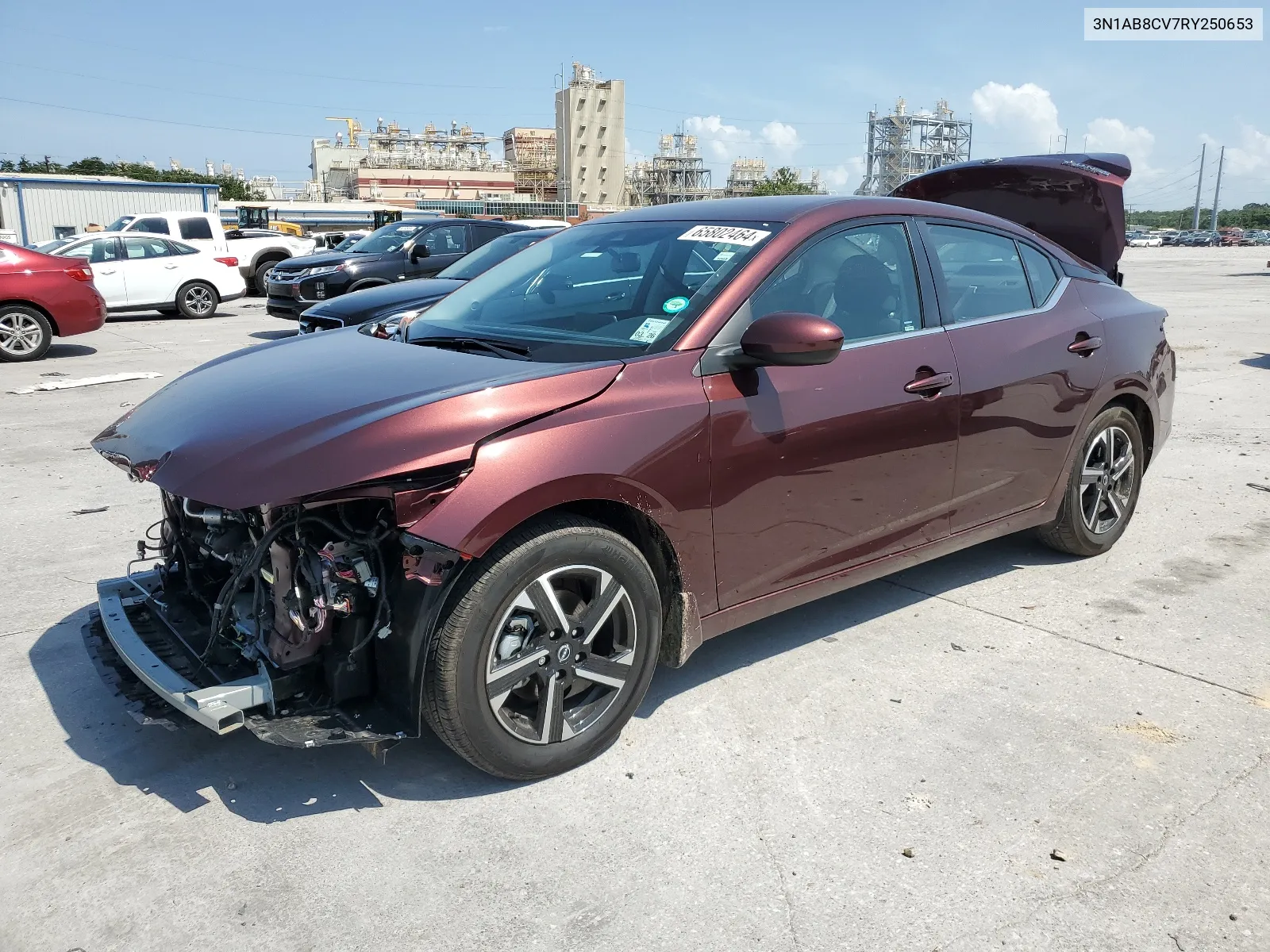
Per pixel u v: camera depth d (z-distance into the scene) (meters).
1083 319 4.17
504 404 2.58
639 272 3.33
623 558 2.73
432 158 145.38
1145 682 3.35
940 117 144.75
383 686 2.56
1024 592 4.18
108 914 2.21
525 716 2.70
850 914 2.22
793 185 106.25
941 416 3.49
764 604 3.17
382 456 2.41
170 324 16.05
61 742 2.95
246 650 2.67
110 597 3.16
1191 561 4.56
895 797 2.67
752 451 2.96
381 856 2.42
